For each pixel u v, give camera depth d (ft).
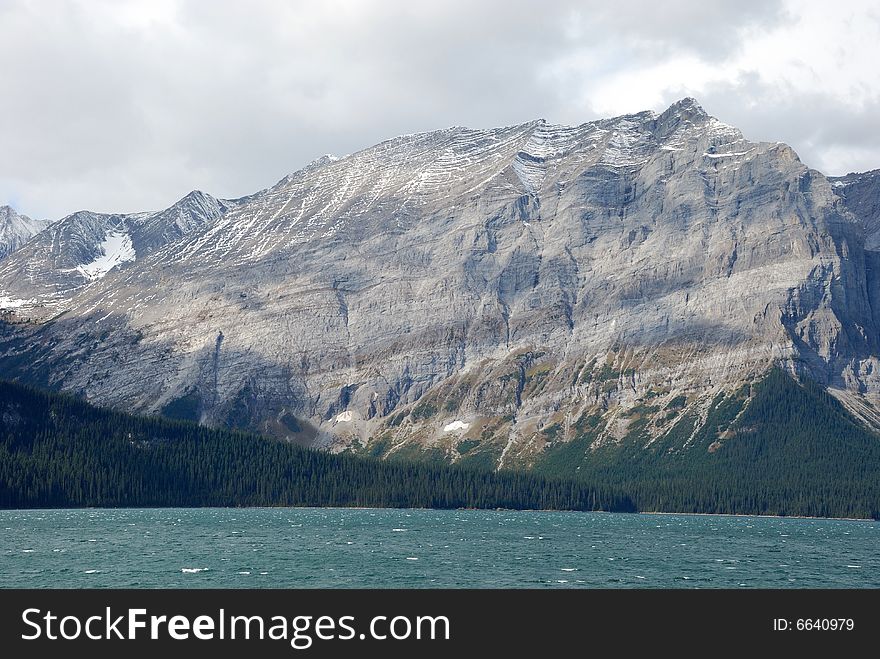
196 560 633.61
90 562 615.98
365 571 593.01
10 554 649.61
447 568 611.47
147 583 541.34
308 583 547.08
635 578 585.22
